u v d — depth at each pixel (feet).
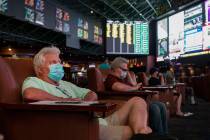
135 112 7.12
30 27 35.65
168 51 48.91
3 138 5.55
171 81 28.37
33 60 7.64
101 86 12.67
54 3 38.04
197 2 40.55
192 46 42.16
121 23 52.95
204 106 29.30
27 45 38.55
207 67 38.09
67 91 7.97
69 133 5.48
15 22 32.86
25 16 31.68
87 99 8.11
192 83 40.86
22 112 5.70
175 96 21.48
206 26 38.88
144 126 6.97
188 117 21.21
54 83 7.74
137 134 6.16
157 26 52.44
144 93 11.78
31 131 5.66
